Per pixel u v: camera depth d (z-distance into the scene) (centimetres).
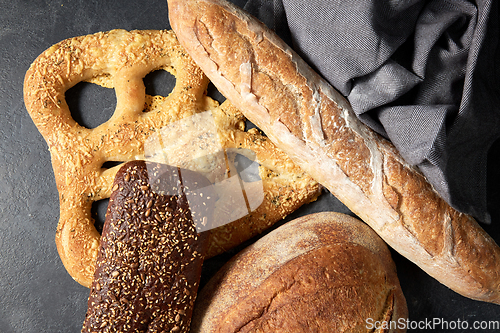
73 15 70
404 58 61
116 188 62
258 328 61
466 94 59
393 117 60
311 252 62
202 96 69
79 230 67
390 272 65
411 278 69
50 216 69
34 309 69
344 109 62
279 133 61
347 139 61
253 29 61
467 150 62
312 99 61
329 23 59
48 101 67
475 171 63
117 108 68
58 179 67
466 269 62
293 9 60
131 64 67
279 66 61
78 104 69
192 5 60
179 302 62
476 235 62
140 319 61
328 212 67
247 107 62
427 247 62
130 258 61
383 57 59
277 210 68
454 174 62
